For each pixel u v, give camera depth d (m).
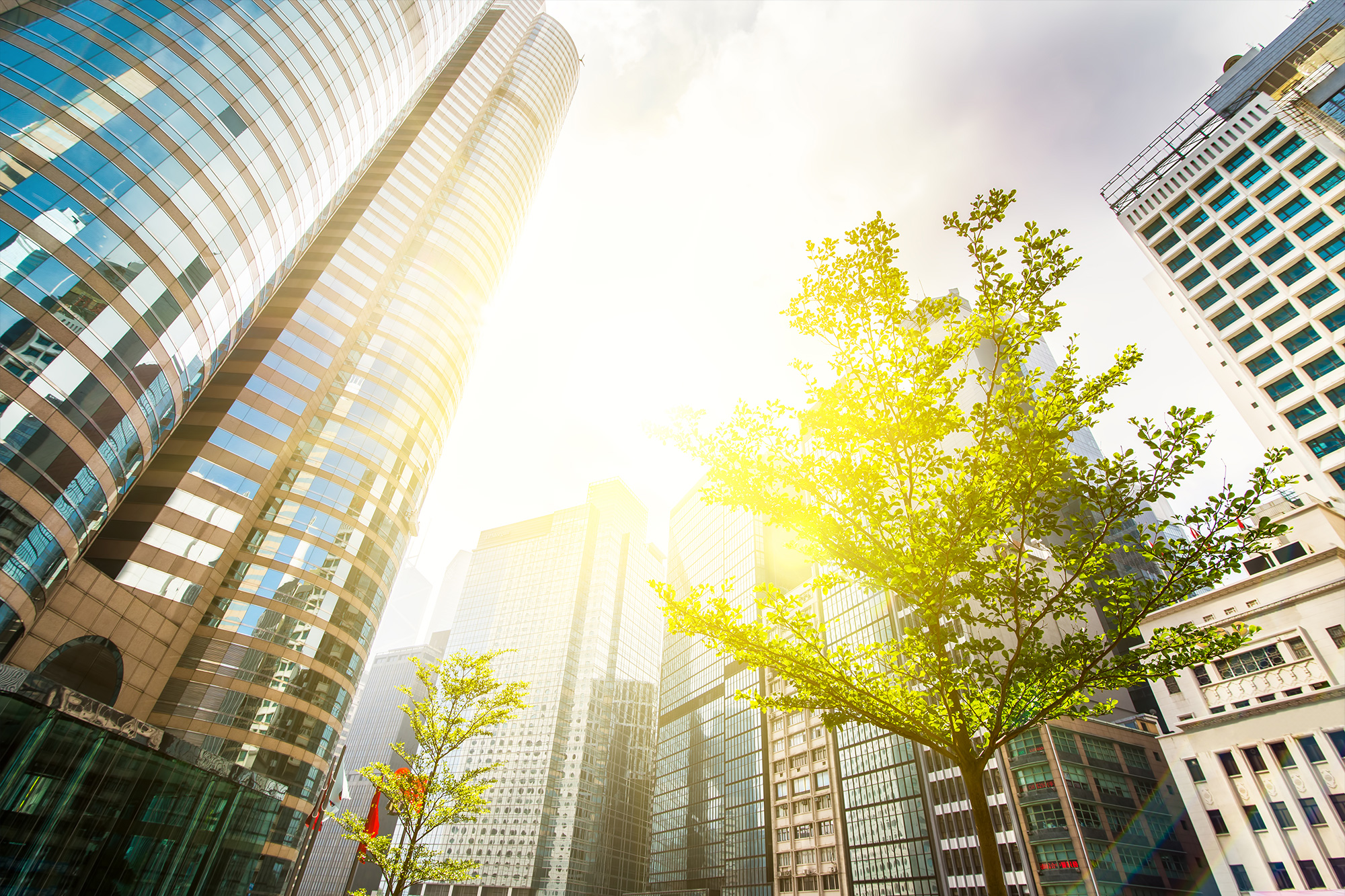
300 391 57.84
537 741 152.62
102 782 23.92
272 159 39.34
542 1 144.00
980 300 12.63
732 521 132.88
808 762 82.81
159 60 33.06
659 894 110.38
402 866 28.09
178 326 32.38
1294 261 59.22
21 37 28.47
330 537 55.62
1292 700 38.31
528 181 109.88
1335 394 53.44
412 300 74.75
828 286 14.12
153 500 45.81
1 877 19.78
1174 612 47.53
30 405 25.11
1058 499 12.23
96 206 28.47
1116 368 11.99
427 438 70.06
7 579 24.42
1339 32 69.19
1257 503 11.10
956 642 12.66
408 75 59.28
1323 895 34.12
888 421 13.08
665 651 143.00
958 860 58.00
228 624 47.00
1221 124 70.69
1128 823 51.47
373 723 187.12
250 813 35.03
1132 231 74.81
